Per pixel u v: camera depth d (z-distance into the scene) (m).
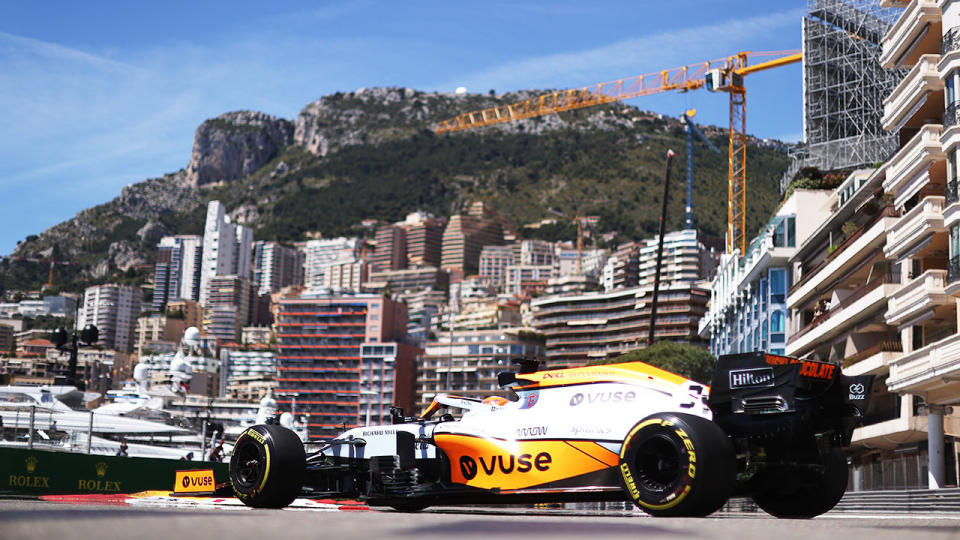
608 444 7.17
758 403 6.77
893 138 68.62
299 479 8.14
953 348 27.70
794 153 75.88
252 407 144.38
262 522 3.78
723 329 72.06
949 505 16.23
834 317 42.81
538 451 7.53
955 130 28.80
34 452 15.91
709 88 159.62
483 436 7.86
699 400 7.01
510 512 7.99
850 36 76.44
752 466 7.00
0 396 44.88
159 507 5.30
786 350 52.66
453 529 3.77
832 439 7.13
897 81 74.38
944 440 34.47
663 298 166.25
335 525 3.78
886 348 36.88
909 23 32.84
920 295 30.88
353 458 8.60
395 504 8.46
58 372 46.09
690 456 6.37
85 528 3.15
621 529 3.93
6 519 3.21
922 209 30.92
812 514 7.54
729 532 3.87
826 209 55.00
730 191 157.12
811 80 77.00
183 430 49.47
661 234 32.97
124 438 47.31
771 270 56.03
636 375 7.39
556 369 7.91
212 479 9.19
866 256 41.06
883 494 21.80
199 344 51.84
